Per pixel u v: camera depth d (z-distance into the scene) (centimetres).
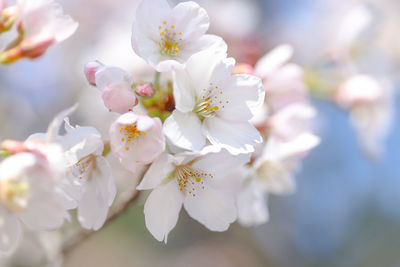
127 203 45
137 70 55
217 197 43
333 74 55
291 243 80
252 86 43
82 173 42
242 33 66
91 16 73
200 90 43
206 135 42
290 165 48
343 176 78
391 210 79
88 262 76
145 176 42
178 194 43
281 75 48
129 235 78
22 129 69
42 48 43
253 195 48
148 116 42
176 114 42
